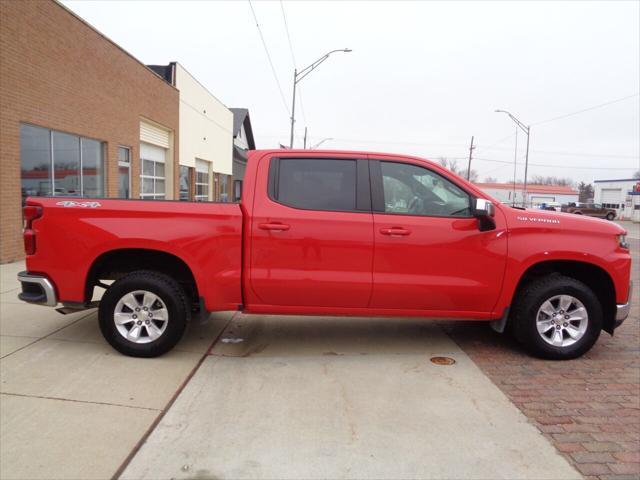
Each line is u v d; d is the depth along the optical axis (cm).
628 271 476
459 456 311
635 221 5225
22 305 623
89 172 1276
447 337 555
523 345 501
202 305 455
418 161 470
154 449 310
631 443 330
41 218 451
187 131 2233
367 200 459
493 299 465
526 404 386
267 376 431
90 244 445
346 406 377
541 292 470
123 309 459
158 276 454
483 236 458
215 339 529
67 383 398
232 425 344
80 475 279
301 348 508
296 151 470
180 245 444
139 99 1587
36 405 358
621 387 422
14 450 300
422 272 455
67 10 1104
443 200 468
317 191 461
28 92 970
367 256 451
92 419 342
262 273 448
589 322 477
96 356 459
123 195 1514
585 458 311
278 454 309
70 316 582
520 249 459
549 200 7200
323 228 448
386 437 332
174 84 2030
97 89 1275
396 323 607
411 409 374
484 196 466
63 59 1098
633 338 566
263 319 613
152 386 400
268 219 447
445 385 420
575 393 408
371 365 463
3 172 901
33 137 1019
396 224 452
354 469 295
